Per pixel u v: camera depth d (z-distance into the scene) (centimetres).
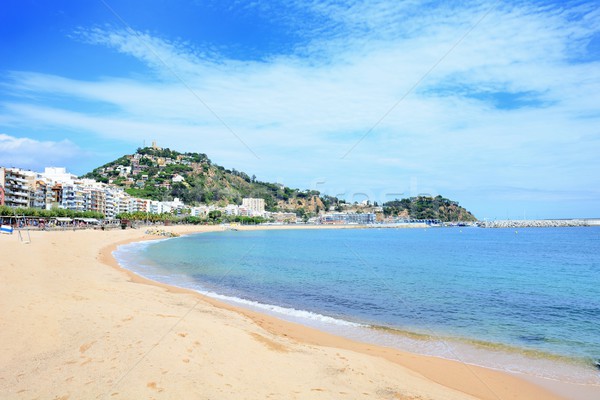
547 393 1047
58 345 1039
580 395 1037
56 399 767
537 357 1342
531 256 6006
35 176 11825
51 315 1288
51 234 6278
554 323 1844
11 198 10075
